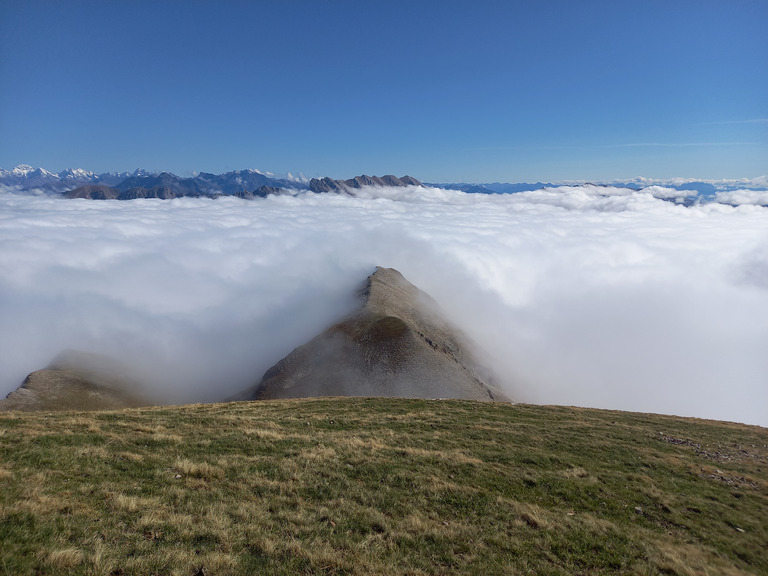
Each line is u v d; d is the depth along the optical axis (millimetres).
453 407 37906
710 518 17609
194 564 10695
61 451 16312
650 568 13352
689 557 14242
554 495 18406
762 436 33531
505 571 12375
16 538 10234
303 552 11914
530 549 13734
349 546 12641
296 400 41219
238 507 14023
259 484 16156
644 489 19766
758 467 25172
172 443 19859
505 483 19109
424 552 12891
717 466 24875
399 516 15023
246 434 22844
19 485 12938
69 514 11898
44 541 10383
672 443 29219
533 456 23281
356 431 27062
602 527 15578
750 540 16031
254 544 12023
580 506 17609
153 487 14648
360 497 16062
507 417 34344
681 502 18734
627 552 14141
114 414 26688
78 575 9523
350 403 38875
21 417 22141
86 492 13367
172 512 13062
